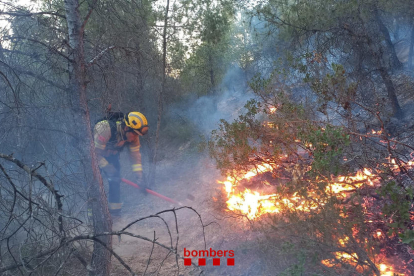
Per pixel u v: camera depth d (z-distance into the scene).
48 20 4.06
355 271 3.04
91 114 5.52
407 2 7.13
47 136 4.16
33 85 4.05
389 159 3.92
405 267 3.24
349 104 4.30
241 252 3.96
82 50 3.75
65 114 4.19
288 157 4.74
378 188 3.51
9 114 3.84
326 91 4.29
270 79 5.29
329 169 3.33
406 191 3.19
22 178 3.97
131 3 4.97
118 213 6.16
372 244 3.11
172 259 4.43
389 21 7.89
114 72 4.39
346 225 3.09
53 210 2.96
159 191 7.38
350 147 4.02
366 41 7.14
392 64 8.93
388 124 6.58
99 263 3.62
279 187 3.70
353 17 7.14
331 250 3.16
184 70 9.24
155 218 6.05
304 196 3.30
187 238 5.01
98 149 5.73
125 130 5.83
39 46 4.02
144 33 5.45
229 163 5.07
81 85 3.71
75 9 3.72
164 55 7.29
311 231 3.21
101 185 3.78
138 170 6.09
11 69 3.85
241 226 4.64
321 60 5.75
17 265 2.80
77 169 4.43
